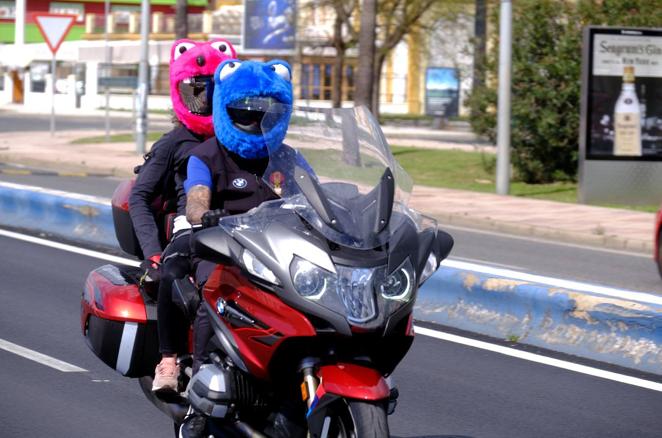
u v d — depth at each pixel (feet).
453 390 45.14
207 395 30.19
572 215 112.27
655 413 42.60
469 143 216.33
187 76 36.42
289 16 237.45
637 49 127.85
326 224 27.71
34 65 383.65
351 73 355.97
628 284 75.31
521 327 54.08
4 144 191.11
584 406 43.32
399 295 28.07
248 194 33.01
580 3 146.10
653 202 129.08
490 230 105.81
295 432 29.45
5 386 44.01
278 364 28.53
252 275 28.25
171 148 36.68
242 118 32.32
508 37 127.95
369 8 169.58
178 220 35.12
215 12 366.63
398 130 270.26
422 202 119.24
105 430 38.88
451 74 283.18
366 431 26.73
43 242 82.38
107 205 81.35
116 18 391.86
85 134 225.56
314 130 30.83
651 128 128.47
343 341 28.19
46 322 55.36
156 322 35.83
